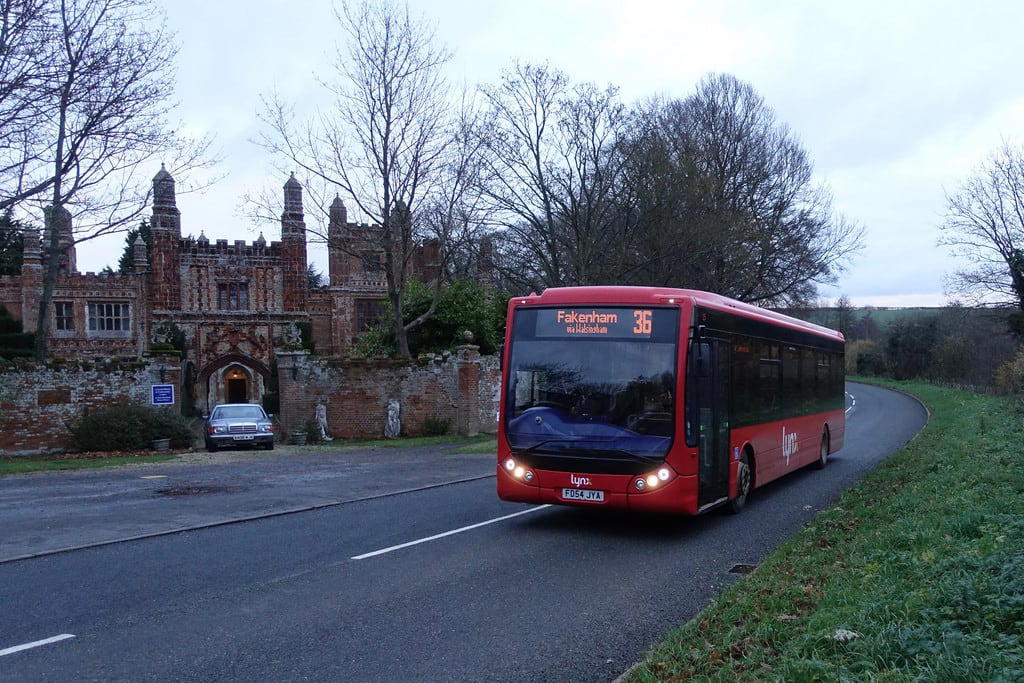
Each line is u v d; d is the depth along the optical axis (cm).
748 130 4375
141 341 4519
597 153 3136
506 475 1103
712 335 1145
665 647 591
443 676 566
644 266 3375
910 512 1059
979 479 1260
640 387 1062
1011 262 4466
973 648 478
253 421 2527
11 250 4716
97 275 4472
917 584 652
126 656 600
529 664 591
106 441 2305
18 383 2220
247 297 4597
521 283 3403
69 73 2116
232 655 604
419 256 4156
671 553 980
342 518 1216
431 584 820
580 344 1101
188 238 4512
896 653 498
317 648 621
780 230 3969
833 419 2023
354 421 2814
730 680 506
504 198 3136
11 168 2102
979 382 5141
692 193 3331
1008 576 607
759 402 1368
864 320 10081
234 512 1261
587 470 1057
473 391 2911
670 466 1036
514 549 996
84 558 933
